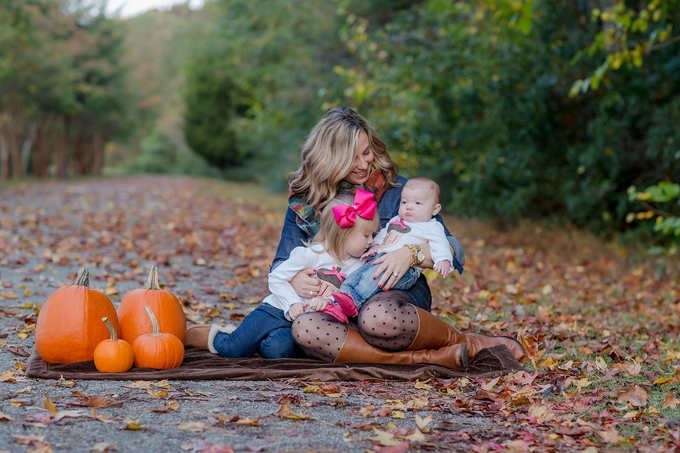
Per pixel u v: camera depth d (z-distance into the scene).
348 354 3.67
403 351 3.74
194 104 35.38
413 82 11.65
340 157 3.71
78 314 3.54
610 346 4.43
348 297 3.64
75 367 3.46
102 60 33.84
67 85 29.48
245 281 6.90
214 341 3.96
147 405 2.98
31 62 25.53
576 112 11.16
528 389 3.33
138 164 51.34
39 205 15.79
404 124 12.25
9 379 3.28
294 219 3.91
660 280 8.09
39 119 30.19
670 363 4.04
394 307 3.62
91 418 2.77
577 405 3.13
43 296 5.68
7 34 21.30
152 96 46.53
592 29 10.13
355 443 2.62
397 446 2.53
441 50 11.43
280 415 2.89
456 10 9.45
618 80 9.95
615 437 2.71
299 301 3.77
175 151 51.16
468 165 11.89
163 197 20.25
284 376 3.50
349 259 3.79
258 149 26.02
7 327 4.51
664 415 3.08
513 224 11.95
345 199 3.80
